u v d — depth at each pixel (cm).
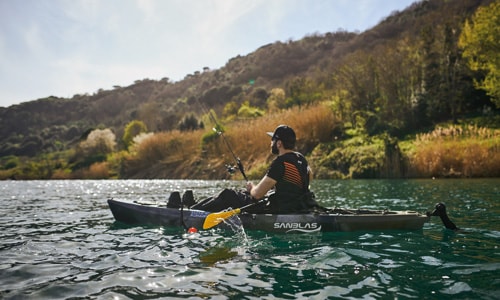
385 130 1836
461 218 498
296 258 316
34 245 394
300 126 1831
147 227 492
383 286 243
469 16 2261
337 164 1582
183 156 2177
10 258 339
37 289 253
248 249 350
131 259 327
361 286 244
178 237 415
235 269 287
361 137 1784
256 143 1836
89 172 2739
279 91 3725
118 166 2578
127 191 1201
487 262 293
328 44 7712
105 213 671
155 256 334
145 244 386
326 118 1842
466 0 3775
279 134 436
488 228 431
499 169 1254
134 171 2356
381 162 1447
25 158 5575
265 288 244
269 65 7550
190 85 8662
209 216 429
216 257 324
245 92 5700
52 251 366
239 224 440
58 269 301
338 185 1149
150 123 4247
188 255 334
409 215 421
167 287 251
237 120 2533
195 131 2298
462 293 228
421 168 1373
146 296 235
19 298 237
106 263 316
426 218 420
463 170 1302
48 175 3080
